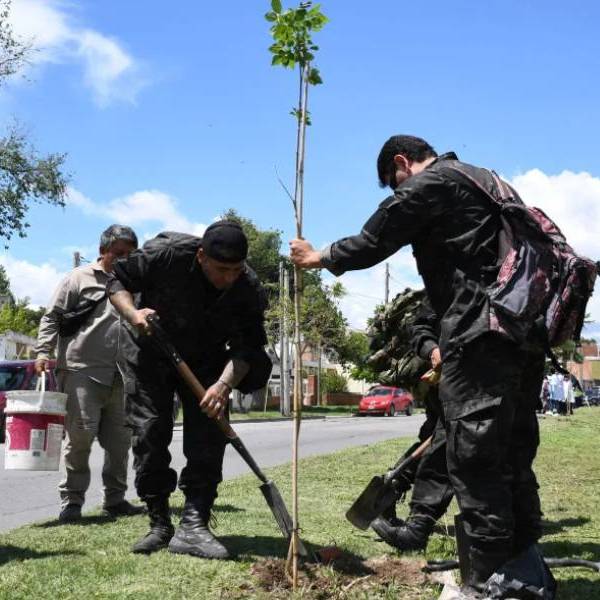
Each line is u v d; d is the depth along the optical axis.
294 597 3.34
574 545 4.63
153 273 3.95
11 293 62.34
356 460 9.64
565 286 3.00
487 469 3.07
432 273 3.26
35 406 5.10
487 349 3.02
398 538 4.36
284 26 3.55
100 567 3.77
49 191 29.88
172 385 4.20
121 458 5.49
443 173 3.15
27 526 5.12
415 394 4.68
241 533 4.71
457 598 3.13
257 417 32.75
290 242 3.52
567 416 26.83
